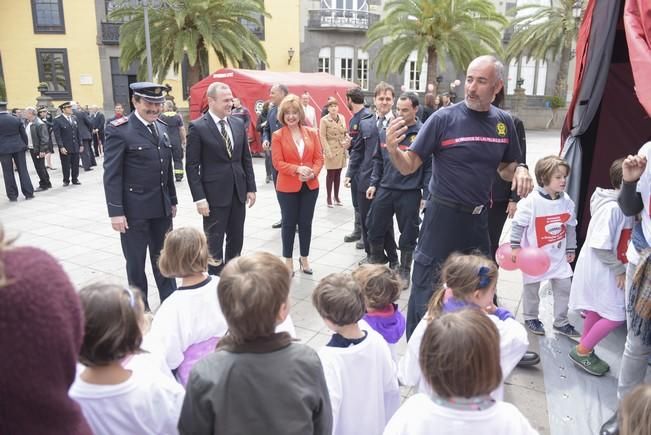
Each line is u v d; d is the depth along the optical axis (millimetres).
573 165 4234
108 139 3629
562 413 2773
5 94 22531
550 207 3428
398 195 4418
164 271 2246
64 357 948
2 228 984
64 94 23016
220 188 4059
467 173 2816
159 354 1976
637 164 2406
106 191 3646
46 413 927
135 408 1520
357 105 5664
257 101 14383
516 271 5012
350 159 5789
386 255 4992
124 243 3818
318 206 8031
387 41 27219
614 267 2975
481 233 2969
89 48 22859
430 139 2818
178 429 1469
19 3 21984
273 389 1414
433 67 23578
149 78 14258
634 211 2506
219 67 23844
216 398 1394
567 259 3613
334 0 26094
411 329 3166
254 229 6543
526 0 29531
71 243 5984
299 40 25844
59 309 932
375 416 1974
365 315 2449
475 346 1336
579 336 3588
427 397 1470
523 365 3242
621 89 4492
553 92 31234
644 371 2518
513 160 3014
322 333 3645
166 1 17109
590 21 3924
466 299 2168
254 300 1429
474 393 1354
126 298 1517
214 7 17828
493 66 2691
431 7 21625
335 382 1881
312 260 5324
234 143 4090
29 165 13656
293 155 4500
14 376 876
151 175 3740
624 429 1356
